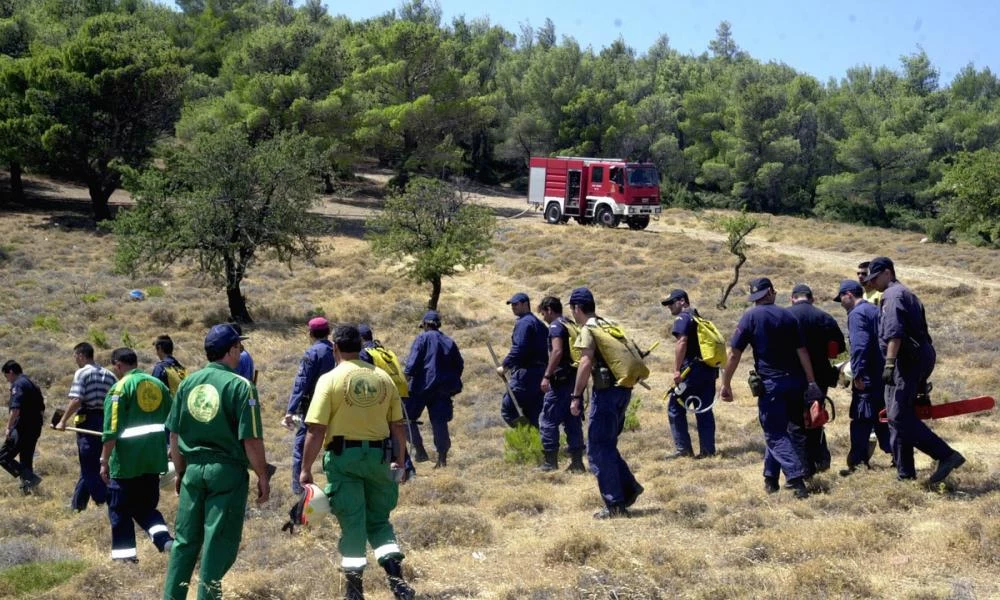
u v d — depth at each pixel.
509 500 8.87
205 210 28.78
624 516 7.99
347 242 43.81
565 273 37.34
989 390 16.73
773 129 66.31
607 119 67.88
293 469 10.02
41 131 42.94
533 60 72.12
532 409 11.73
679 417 11.47
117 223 29.39
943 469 7.82
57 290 31.58
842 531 6.73
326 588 6.30
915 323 7.84
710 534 7.32
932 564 6.12
